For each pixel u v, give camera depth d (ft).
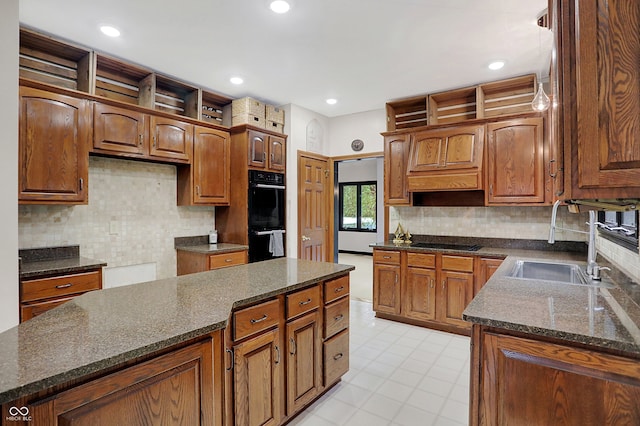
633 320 4.27
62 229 9.93
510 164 11.07
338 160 16.52
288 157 14.69
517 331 4.26
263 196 13.61
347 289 8.17
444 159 12.01
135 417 3.54
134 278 11.55
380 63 10.50
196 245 13.10
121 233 11.23
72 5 7.45
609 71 3.34
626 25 3.29
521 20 8.07
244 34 8.75
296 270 7.72
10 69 6.48
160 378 3.76
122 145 10.18
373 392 7.84
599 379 3.82
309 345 6.93
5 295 6.43
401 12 7.75
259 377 5.75
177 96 12.67
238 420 5.35
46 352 3.37
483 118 11.58
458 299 11.25
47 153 8.64
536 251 11.14
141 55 9.98
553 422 4.07
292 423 6.68
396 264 12.47
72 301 5.27
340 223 32.48
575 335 3.86
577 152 3.52
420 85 12.37
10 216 6.48
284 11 7.73
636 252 5.35
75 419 3.10
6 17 6.43
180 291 5.89
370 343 10.74
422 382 8.30
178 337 3.88
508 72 11.19
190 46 9.43
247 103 13.20
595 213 7.49
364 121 15.71
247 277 7.00
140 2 7.38
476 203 12.52
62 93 8.95
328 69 11.00
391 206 14.10
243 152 13.06
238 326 5.38
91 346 3.53
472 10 7.67
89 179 10.50
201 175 12.42
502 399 4.38
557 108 3.79
